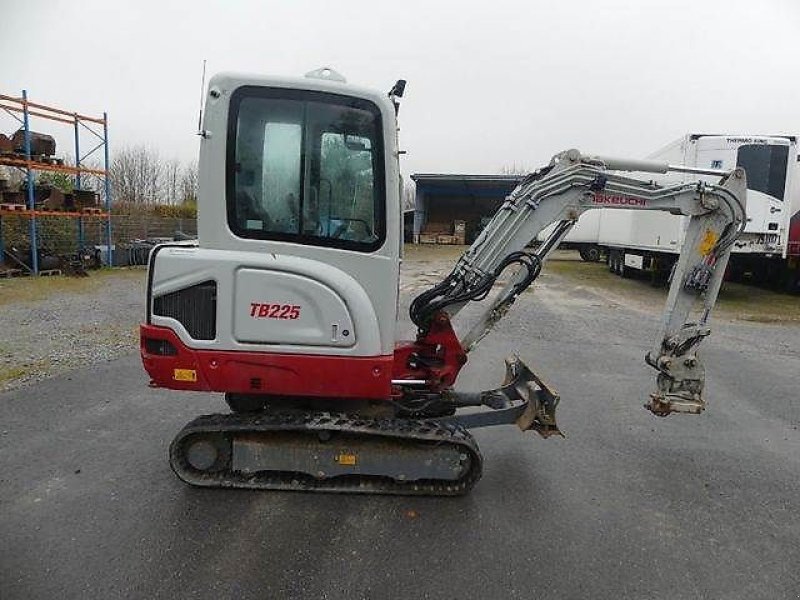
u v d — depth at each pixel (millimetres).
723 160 12820
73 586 2803
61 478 3922
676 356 4551
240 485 3764
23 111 14445
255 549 3158
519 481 4113
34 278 14195
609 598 2854
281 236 3535
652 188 4285
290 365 3547
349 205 3557
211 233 3529
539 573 3035
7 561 2990
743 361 7977
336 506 3648
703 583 3004
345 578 2934
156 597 2744
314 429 3637
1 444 4461
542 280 18438
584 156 4211
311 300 3504
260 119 3496
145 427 4852
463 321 10227
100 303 10977
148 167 37312
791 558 3256
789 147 12633
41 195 15391
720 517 3688
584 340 8969
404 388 4250
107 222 17719
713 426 5344
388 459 3734
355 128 3529
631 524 3568
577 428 5191
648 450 4738
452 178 36312
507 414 4207
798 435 5156
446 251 30719
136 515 3467
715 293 4523
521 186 4238
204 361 3551
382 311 3604
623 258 19500
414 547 3232
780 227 12867
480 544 3285
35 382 5988
